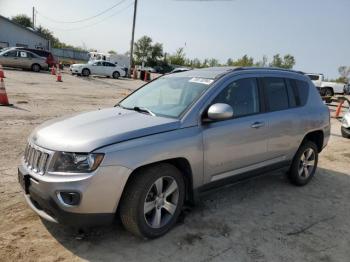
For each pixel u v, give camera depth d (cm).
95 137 336
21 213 407
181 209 400
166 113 407
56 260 327
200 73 474
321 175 653
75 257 334
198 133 392
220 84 432
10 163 567
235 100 446
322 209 488
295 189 560
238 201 493
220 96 427
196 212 447
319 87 3309
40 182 329
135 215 350
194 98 414
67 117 415
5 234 363
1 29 4481
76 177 318
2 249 337
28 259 325
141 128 359
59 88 1873
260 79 489
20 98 1321
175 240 375
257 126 459
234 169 445
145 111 421
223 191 527
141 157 341
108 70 3272
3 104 1116
